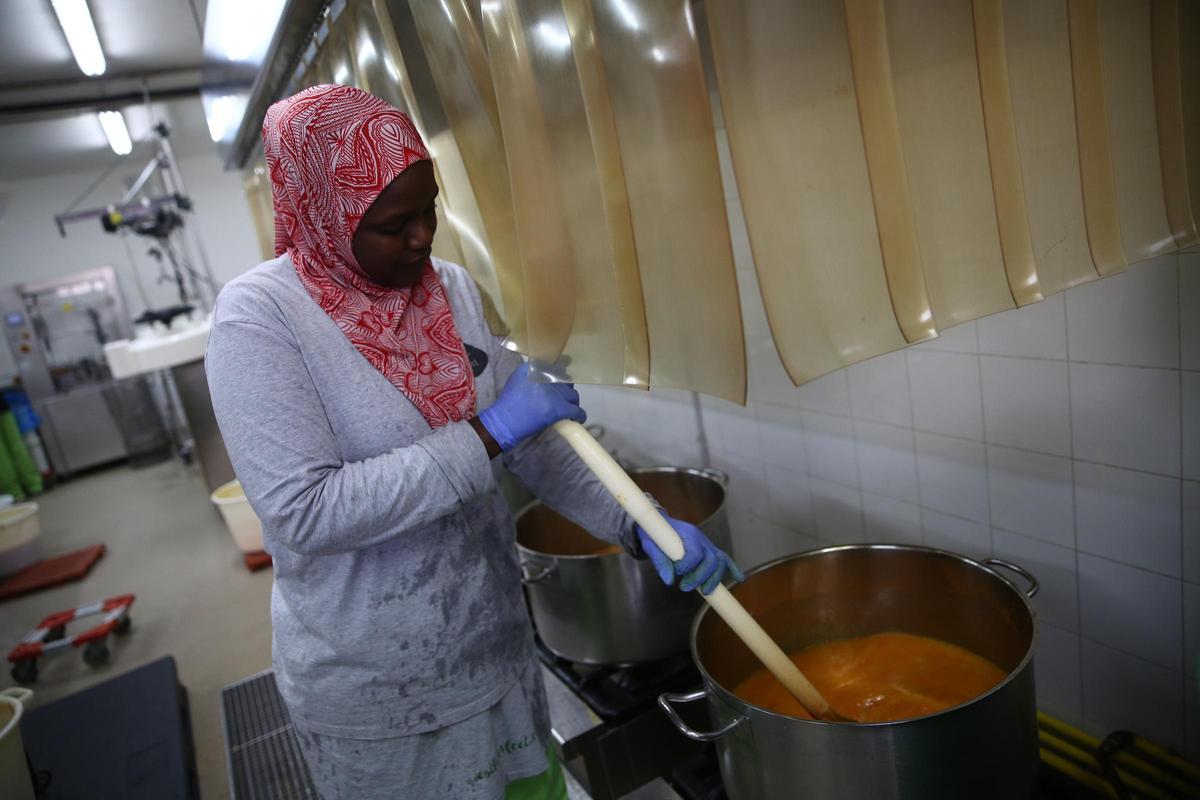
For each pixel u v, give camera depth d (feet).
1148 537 3.75
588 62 2.28
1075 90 2.22
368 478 2.78
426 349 3.18
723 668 3.85
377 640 3.18
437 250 4.42
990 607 3.72
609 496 3.65
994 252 2.27
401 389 3.09
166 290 23.73
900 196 2.14
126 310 22.72
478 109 3.03
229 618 10.68
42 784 6.26
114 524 16.65
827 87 2.11
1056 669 4.41
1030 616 3.27
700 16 4.14
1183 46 2.26
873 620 4.24
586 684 5.11
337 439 3.04
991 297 2.31
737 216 5.25
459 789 3.45
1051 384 3.91
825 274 2.27
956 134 2.15
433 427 3.16
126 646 10.46
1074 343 3.75
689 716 5.01
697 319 2.40
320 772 3.47
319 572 3.14
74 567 13.62
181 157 23.15
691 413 6.67
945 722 2.72
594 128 2.36
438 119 3.55
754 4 2.06
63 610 12.12
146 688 7.86
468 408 3.25
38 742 7.14
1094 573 4.04
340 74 4.53
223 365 2.81
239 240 24.20
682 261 2.36
